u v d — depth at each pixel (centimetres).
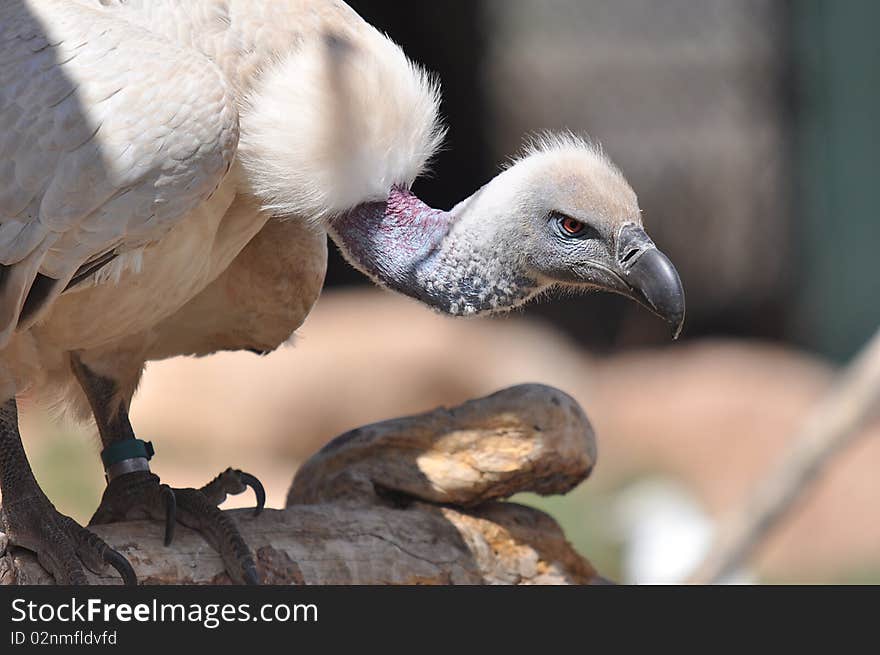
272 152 932
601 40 3531
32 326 909
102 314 924
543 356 2580
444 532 972
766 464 2295
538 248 976
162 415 2248
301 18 953
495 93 3244
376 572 935
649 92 3500
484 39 3162
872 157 3116
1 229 845
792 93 3228
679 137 3453
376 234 988
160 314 952
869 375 1194
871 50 3097
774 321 3244
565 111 3528
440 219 991
